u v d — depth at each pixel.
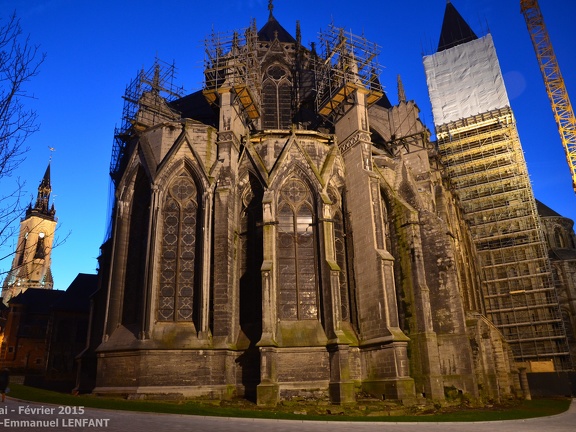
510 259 72.81
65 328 67.50
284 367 29.66
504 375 42.41
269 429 16.91
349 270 35.12
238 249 33.97
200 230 32.22
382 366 30.48
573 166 81.50
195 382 28.42
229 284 31.16
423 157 42.69
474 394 33.69
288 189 34.84
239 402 27.61
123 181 34.53
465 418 24.86
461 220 54.94
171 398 27.44
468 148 79.12
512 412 29.78
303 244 33.75
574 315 75.31
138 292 31.88
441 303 36.91
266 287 29.91
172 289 31.14
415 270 34.72
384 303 31.23
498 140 78.12
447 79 85.06
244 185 35.47
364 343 32.06
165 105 43.56
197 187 33.66
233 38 39.91
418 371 32.56
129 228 33.81
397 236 36.91
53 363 65.00
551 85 86.19
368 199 34.41
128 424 16.81
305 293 32.50
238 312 32.31
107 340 30.73
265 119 46.28
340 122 39.44
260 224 34.16
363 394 30.78
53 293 89.25
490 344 38.41
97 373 29.88
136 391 27.53
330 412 25.53
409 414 26.33
